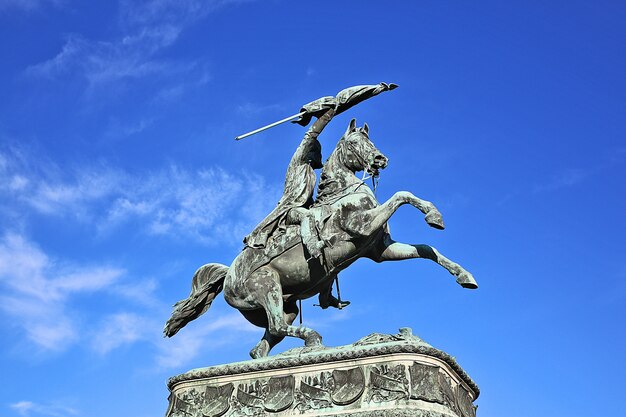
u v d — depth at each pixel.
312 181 8.78
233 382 7.90
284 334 8.27
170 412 8.12
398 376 7.20
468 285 7.95
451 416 7.20
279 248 8.48
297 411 7.44
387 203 8.12
